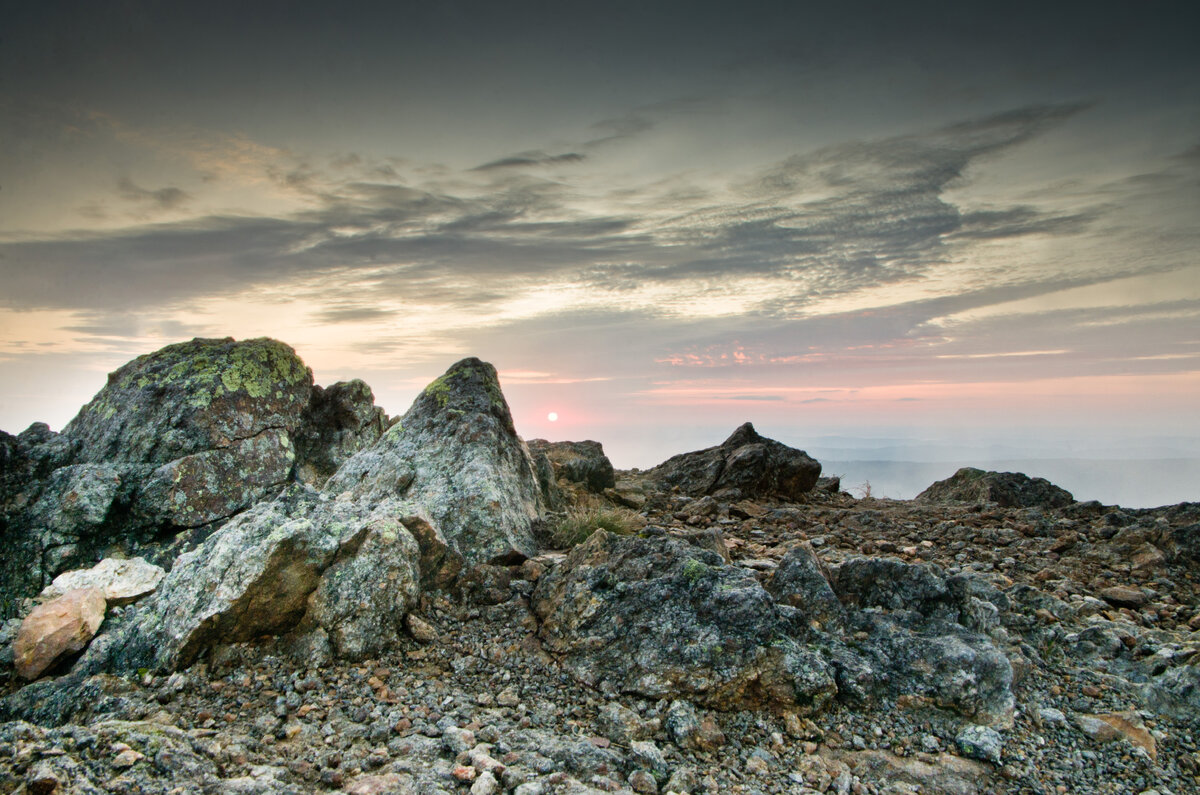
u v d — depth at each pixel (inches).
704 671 260.7
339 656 279.4
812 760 228.2
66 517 428.5
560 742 225.6
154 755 194.7
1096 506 600.4
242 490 504.1
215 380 536.1
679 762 224.7
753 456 725.9
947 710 253.6
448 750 216.4
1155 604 374.9
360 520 321.7
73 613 305.0
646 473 861.8
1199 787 219.8
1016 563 455.5
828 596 308.0
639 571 317.7
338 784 196.1
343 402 616.4
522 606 336.2
